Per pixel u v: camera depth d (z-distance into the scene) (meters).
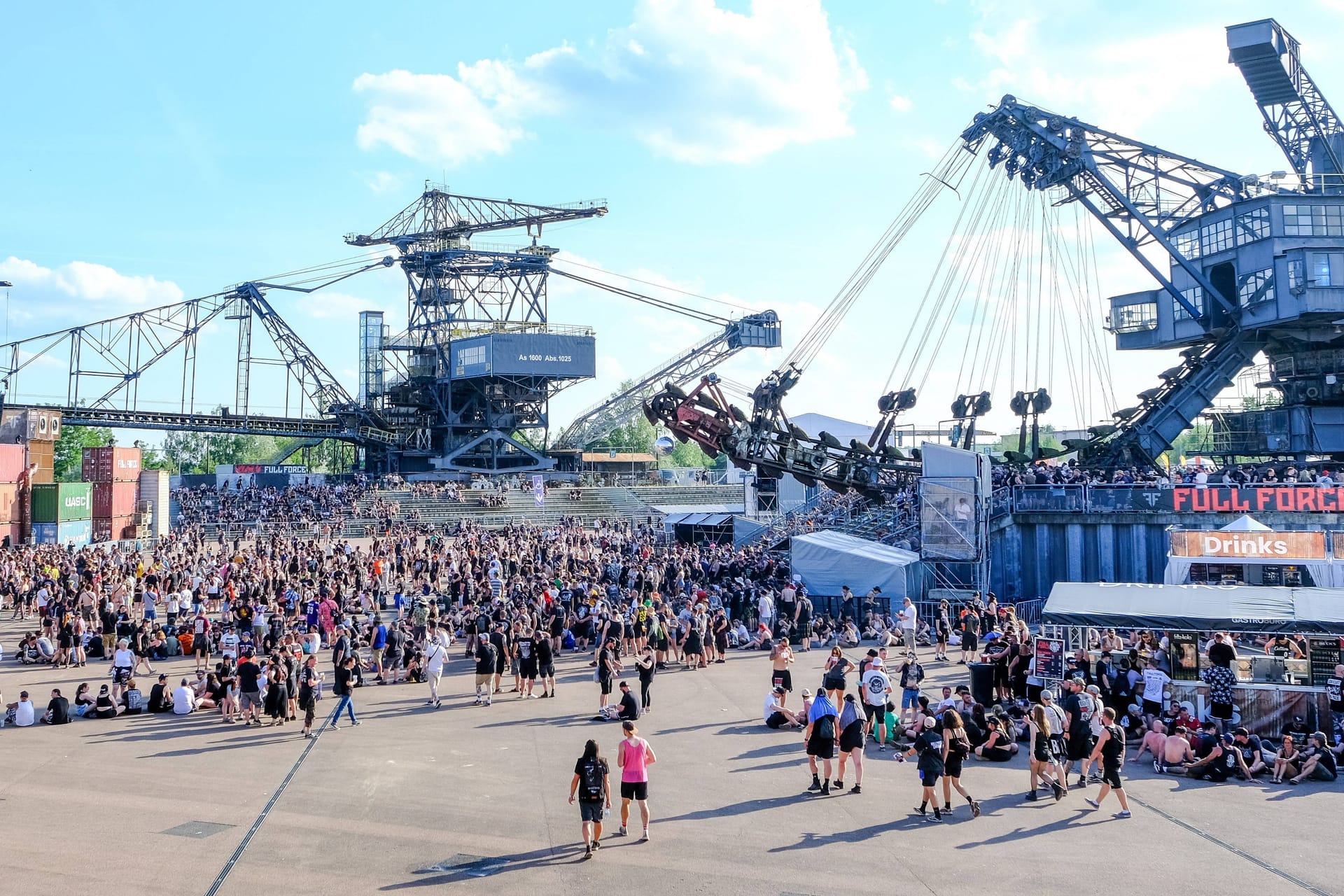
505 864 12.82
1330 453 55.22
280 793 16.09
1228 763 17.00
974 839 13.84
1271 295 49.44
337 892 11.83
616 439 166.12
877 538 45.50
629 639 29.92
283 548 51.28
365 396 110.88
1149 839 13.89
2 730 20.98
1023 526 41.69
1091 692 16.70
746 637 31.03
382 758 18.39
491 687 23.20
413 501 85.06
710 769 17.58
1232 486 38.03
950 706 18.50
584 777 13.18
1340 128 56.53
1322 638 19.19
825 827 14.35
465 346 102.38
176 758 18.48
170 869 12.56
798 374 42.16
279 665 21.52
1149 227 50.75
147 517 69.31
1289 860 13.06
